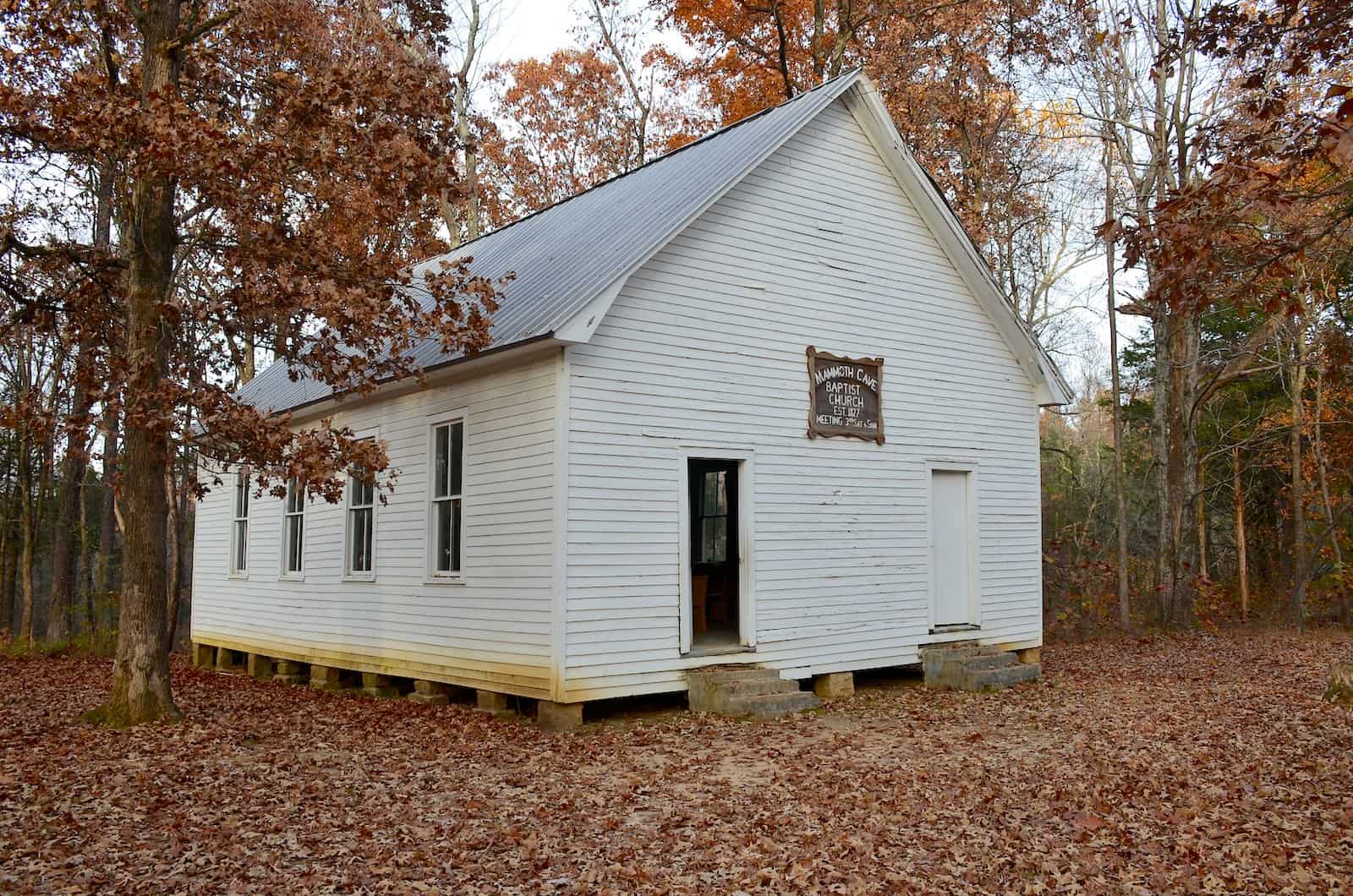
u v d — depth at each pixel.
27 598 24.72
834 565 14.34
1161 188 24.27
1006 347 17.17
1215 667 17.73
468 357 12.31
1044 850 7.13
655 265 12.69
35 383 24.28
